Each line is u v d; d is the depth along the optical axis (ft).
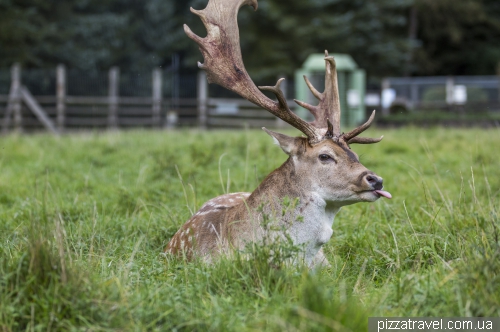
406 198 34.91
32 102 95.35
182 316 18.34
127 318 18.22
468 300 18.16
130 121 103.65
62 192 37.35
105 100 101.71
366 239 26.84
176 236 26.71
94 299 18.65
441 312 18.54
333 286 20.44
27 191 38.17
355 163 22.99
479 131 73.20
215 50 25.98
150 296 19.22
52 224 23.73
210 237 24.94
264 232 22.79
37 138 71.00
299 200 23.34
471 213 27.48
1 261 20.25
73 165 48.80
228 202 26.96
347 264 24.39
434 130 80.48
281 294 19.57
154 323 18.13
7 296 18.51
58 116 99.25
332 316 17.15
